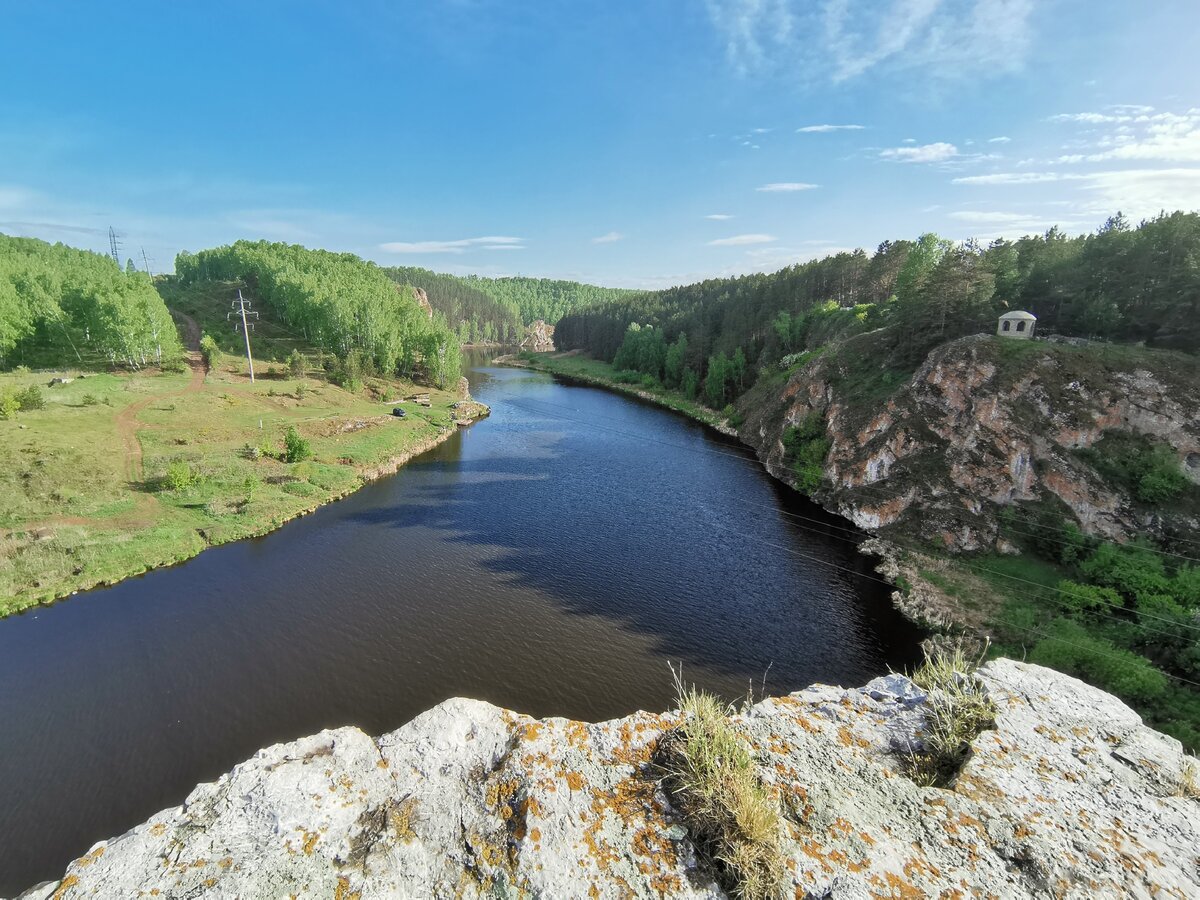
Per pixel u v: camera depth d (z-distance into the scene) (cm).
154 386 6638
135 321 7044
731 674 2786
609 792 534
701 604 3409
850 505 4800
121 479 4406
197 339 9350
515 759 564
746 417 8062
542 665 2773
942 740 598
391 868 469
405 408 7969
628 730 614
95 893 439
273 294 11644
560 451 6781
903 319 5862
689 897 451
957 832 493
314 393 7512
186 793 2062
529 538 4241
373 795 532
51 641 2841
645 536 4353
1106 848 478
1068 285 5447
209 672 2656
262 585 3431
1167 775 561
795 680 2766
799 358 8344
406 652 2839
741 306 11581
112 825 1934
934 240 7825
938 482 4328
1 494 3784
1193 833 496
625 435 7719
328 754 575
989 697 654
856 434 5247
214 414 6047
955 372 4722
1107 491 3731
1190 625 2658
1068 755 583
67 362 7206
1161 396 3906
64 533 3559
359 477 5428
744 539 4350
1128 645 2764
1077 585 3188
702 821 498
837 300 10506
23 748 2219
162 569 3572
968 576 3647
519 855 475
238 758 2206
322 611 3175
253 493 4531
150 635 2914
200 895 437
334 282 11119
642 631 3102
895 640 3120
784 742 596
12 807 1984
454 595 3394
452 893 455
